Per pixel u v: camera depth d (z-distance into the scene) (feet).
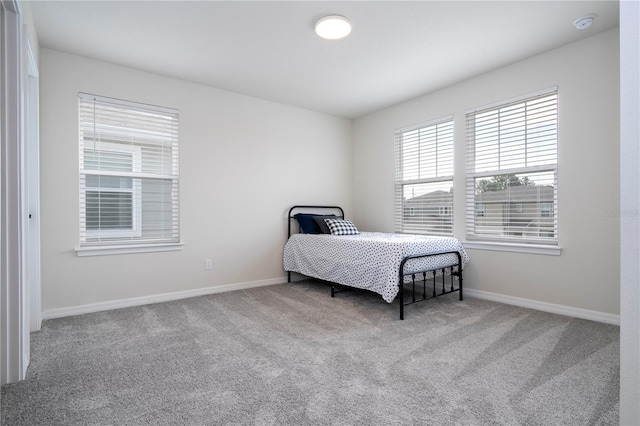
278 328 8.37
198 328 8.41
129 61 10.13
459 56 9.84
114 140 10.37
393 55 9.77
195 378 5.88
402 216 14.10
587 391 5.36
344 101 13.73
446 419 4.69
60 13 7.66
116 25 8.20
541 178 9.87
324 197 15.30
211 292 12.05
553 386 5.51
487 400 5.14
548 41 9.00
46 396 5.33
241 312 9.74
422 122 13.07
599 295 8.68
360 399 5.19
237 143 12.76
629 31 2.48
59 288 9.39
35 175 8.23
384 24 8.18
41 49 9.23
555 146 9.53
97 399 5.24
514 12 7.70
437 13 7.74
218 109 12.31
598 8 7.54
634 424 2.47
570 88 9.14
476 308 9.98
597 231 8.71
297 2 7.34
